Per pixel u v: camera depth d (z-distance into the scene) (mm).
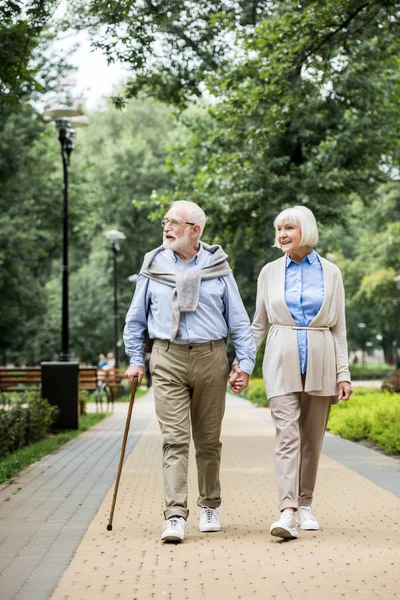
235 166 26734
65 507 8711
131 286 67750
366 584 5402
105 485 10422
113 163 66812
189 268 7371
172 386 7223
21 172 39594
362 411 16797
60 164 47281
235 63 20562
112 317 68625
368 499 9062
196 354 7215
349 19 15719
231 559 6148
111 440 17328
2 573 5805
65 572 5793
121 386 37469
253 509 8547
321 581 5484
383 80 26281
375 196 29312
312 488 7449
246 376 7379
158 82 20156
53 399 19484
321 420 7379
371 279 65750
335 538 6926
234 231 27766
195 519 7965
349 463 12461
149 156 67125
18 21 13117
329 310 7270
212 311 7293
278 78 17297
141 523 7750
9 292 46438
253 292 53750
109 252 67250
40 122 38594
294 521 6875
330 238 30234
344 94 25938
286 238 7285
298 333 7242
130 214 66750
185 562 6066
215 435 7293
